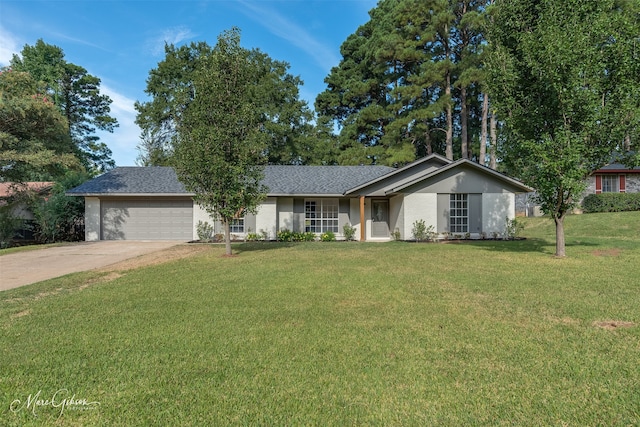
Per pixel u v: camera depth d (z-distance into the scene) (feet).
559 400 9.15
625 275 24.38
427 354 11.98
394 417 8.54
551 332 13.84
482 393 9.55
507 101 34.09
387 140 94.48
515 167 35.45
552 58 30.25
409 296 19.51
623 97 29.84
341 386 9.98
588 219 62.28
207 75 36.65
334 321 15.44
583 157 31.45
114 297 20.02
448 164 52.44
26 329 14.80
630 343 12.60
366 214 61.31
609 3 31.19
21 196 55.93
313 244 49.11
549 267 27.78
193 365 11.33
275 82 96.78
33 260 36.47
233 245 48.91
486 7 79.20
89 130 128.26
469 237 52.39
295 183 61.31
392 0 104.32
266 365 11.29
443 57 97.60
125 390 9.87
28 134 56.49
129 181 61.31
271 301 18.79
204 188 36.81
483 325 14.73
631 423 8.18
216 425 8.26
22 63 109.40
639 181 74.08
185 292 21.02
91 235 58.65
